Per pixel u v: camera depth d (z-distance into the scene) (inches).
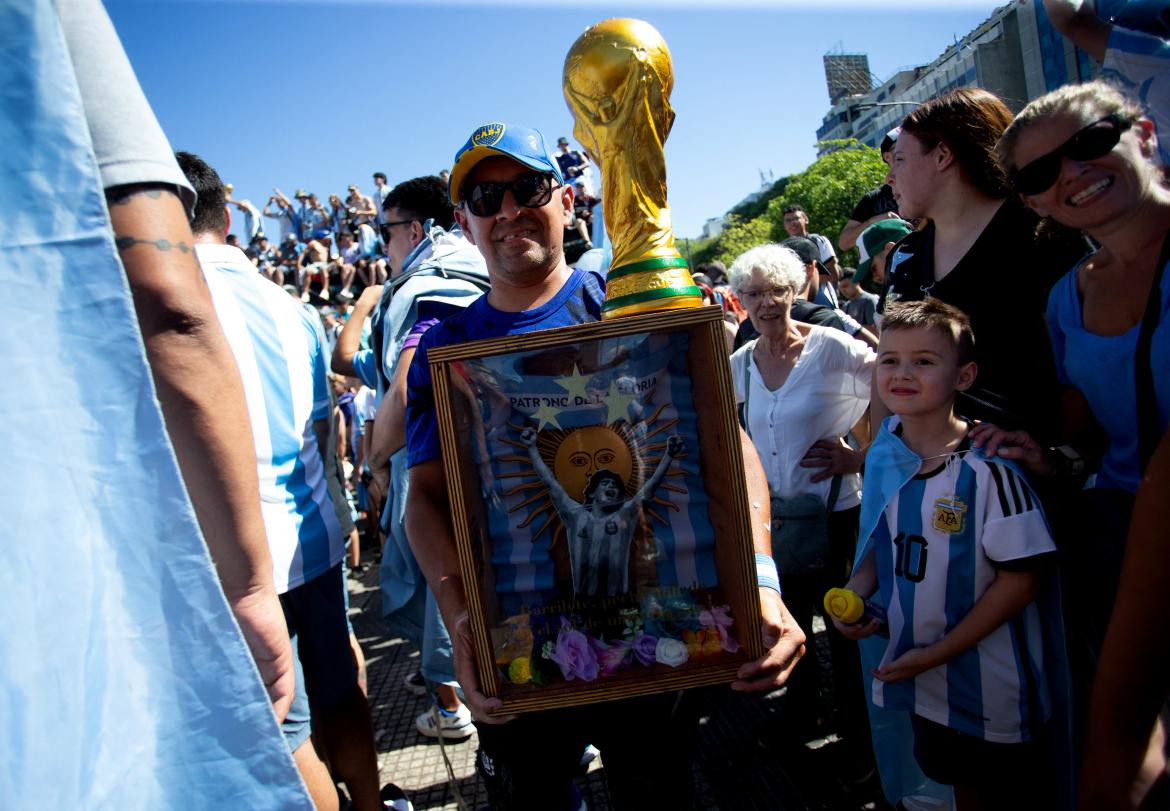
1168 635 34.9
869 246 106.7
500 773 54.8
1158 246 47.2
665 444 47.4
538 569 47.3
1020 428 59.9
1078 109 46.6
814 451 86.7
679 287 46.6
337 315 343.3
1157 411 47.9
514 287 55.4
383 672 135.1
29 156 28.9
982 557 57.1
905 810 72.5
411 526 55.1
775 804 82.7
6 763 27.2
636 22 46.4
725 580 47.2
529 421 46.6
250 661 32.3
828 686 108.0
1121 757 35.6
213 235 72.9
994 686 56.9
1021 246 60.2
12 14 28.6
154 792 30.7
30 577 28.3
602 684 45.3
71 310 29.3
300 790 32.8
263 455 66.1
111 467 29.9
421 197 104.0
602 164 47.9
